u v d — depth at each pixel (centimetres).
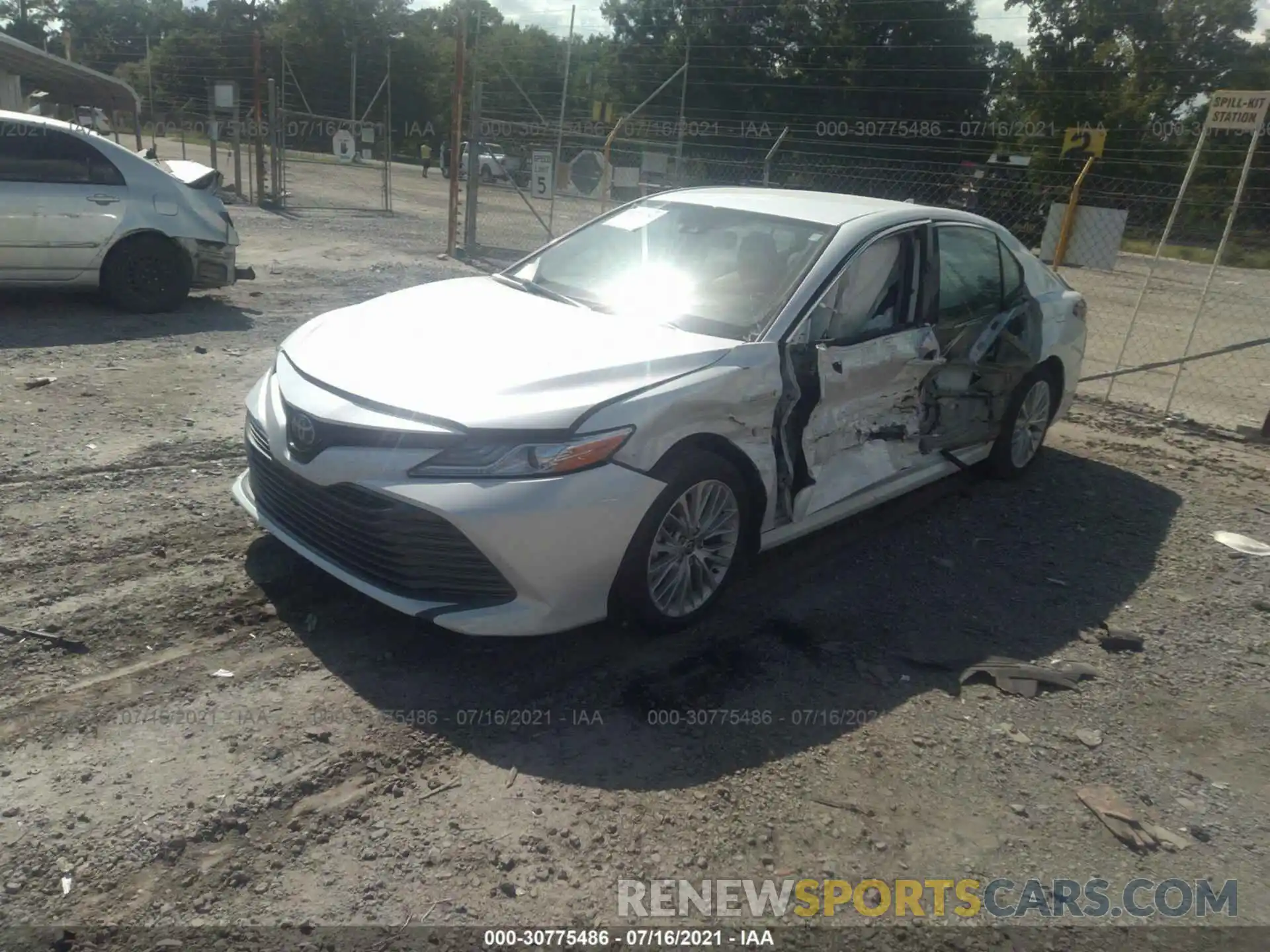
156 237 871
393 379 369
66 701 329
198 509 481
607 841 289
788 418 420
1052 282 636
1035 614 457
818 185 2455
